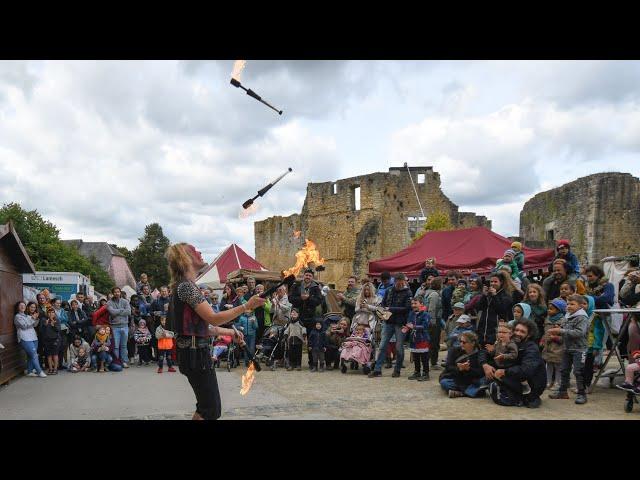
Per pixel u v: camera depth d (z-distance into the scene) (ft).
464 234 64.08
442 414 24.25
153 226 240.73
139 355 48.34
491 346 28.99
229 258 79.71
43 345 42.86
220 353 44.21
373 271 66.90
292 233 178.60
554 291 33.30
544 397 29.01
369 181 154.40
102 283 214.28
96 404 27.66
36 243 168.96
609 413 24.73
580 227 114.62
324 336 42.47
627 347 31.07
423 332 36.09
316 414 24.00
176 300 16.61
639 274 33.06
